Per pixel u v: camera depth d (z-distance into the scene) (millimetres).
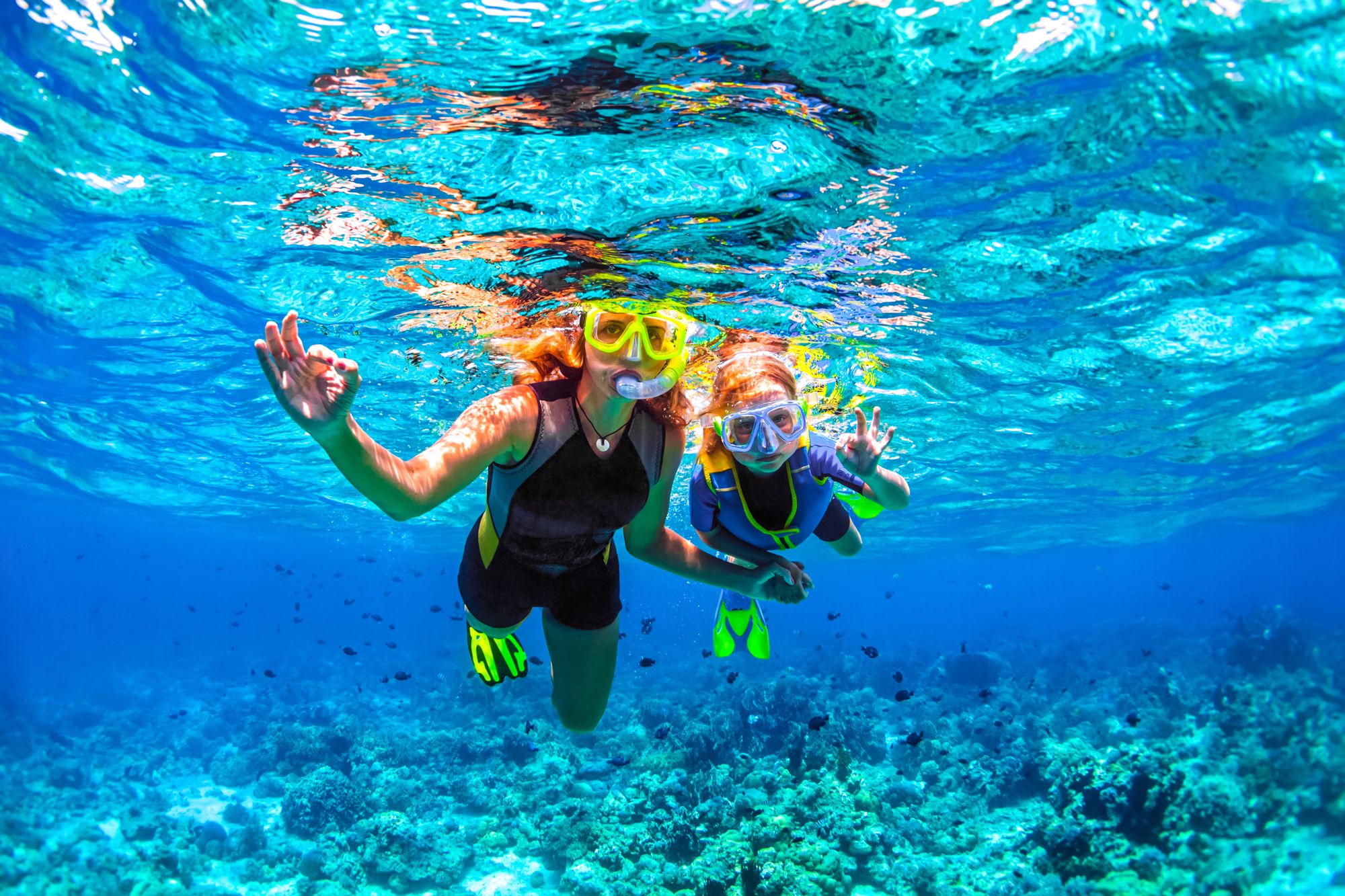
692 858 11930
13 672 46156
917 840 13297
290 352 2150
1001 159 6316
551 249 7590
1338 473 25172
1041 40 4980
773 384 4594
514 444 3092
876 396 13320
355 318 10078
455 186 6562
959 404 14164
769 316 9273
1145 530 37094
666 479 3717
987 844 13484
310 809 15617
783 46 4848
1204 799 12188
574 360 3633
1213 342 11273
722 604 5602
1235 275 9016
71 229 8203
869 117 5645
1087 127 5961
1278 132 6141
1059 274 8719
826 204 6879
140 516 35906
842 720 20281
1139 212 7395
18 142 6613
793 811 12602
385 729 26859
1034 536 37688
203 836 15148
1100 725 21375
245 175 6758
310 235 7820
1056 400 14016
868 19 4688
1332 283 9359
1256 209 7441
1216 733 17766
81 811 17953
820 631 70250
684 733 18359
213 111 5828
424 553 51062
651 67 5016
